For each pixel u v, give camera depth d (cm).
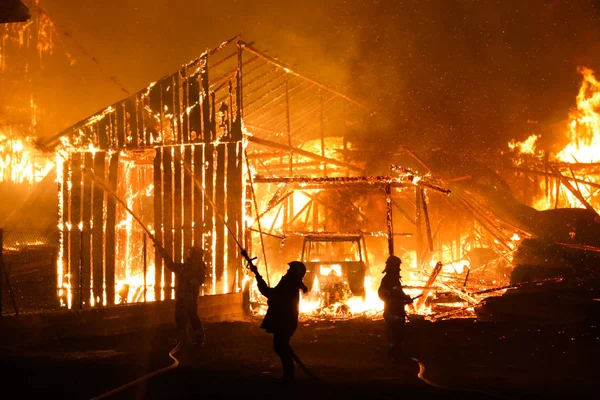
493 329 1241
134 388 723
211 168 1764
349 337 1230
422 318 1465
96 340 1171
